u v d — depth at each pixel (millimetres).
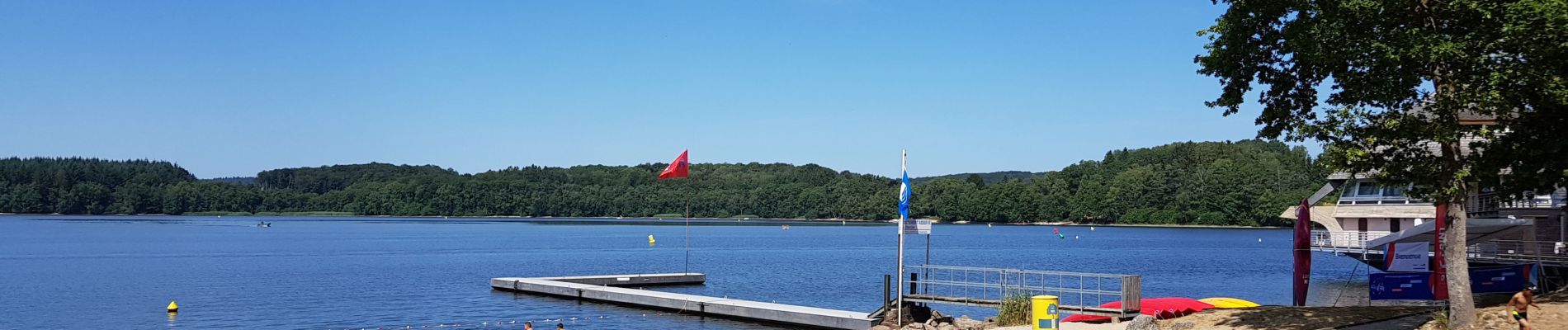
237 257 103438
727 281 74188
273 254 110875
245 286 67062
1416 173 24875
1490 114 24328
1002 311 37281
